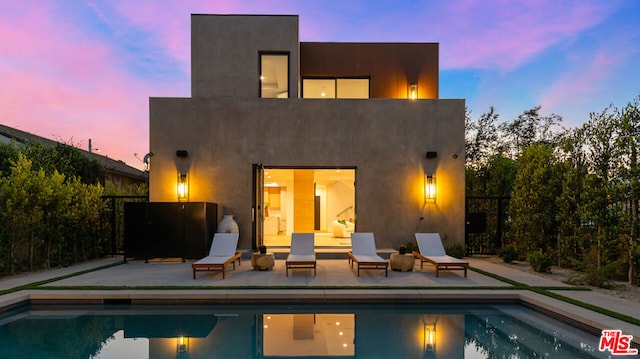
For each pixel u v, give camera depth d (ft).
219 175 33.19
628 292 19.94
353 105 33.81
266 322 17.11
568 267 27.58
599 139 24.16
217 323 17.01
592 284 21.61
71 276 23.70
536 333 15.84
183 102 33.32
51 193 26.89
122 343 14.85
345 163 33.60
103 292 19.17
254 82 35.99
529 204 30.12
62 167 41.39
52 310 18.76
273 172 48.19
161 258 30.40
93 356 13.57
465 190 36.29
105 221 33.40
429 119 34.04
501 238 34.55
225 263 23.16
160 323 17.04
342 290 19.79
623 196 22.33
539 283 21.91
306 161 33.47
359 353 13.70
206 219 29.55
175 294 18.95
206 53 36.09
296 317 17.80
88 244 31.12
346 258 31.22
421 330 16.16
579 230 25.85
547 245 29.68
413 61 40.16
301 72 39.75
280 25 36.45
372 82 39.93
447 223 33.73
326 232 54.08
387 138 33.83
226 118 33.42
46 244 27.07
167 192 33.06
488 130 63.00
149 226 29.30
